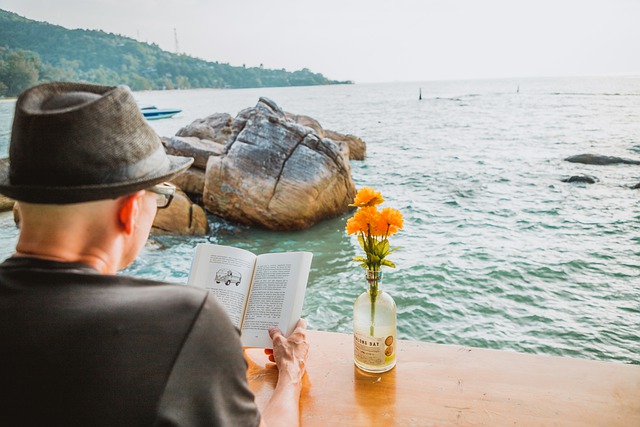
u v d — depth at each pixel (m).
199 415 0.77
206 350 0.79
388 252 1.77
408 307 6.00
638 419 1.53
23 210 0.83
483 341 5.20
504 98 86.00
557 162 17.25
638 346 5.00
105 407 0.71
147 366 0.73
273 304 1.86
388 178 15.34
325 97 134.12
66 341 0.73
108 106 0.81
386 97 121.12
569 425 1.52
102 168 0.81
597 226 9.23
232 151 9.71
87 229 0.84
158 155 0.91
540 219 9.85
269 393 1.71
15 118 0.81
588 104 59.09
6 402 0.72
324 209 9.82
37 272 0.79
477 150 21.89
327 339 2.14
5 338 0.73
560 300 6.10
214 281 1.92
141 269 7.33
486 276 6.89
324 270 7.39
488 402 1.64
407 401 1.67
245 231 9.37
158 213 8.65
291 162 9.55
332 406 1.66
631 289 6.37
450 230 9.31
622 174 14.47
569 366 1.82
